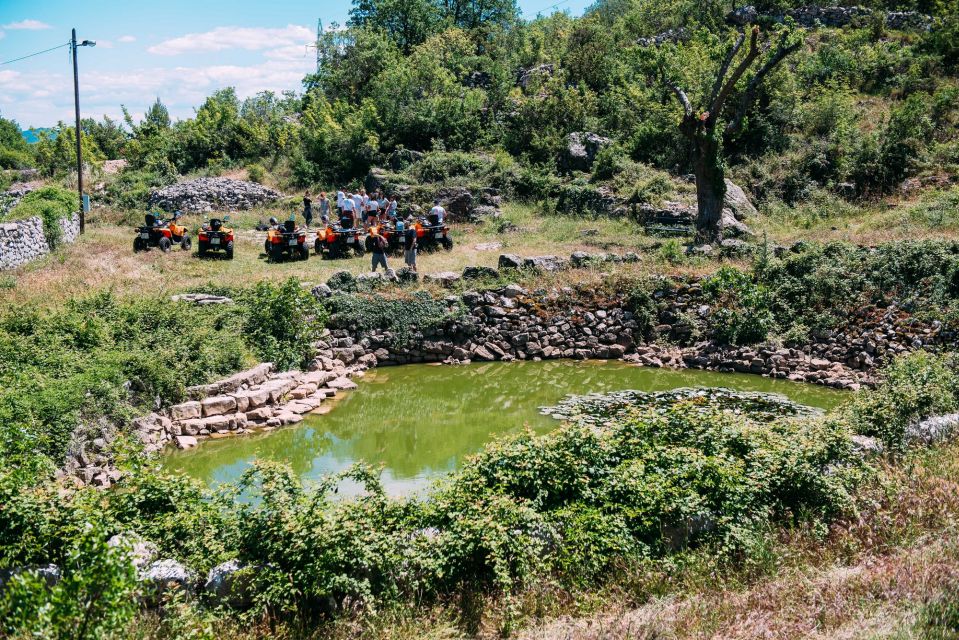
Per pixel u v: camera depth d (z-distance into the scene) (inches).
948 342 597.0
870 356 616.4
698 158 887.1
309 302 652.1
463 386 605.6
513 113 1375.5
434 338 687.7
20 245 792.9
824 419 306.2
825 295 673.6
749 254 781.9
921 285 650.2
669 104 1210.6
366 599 221.8
